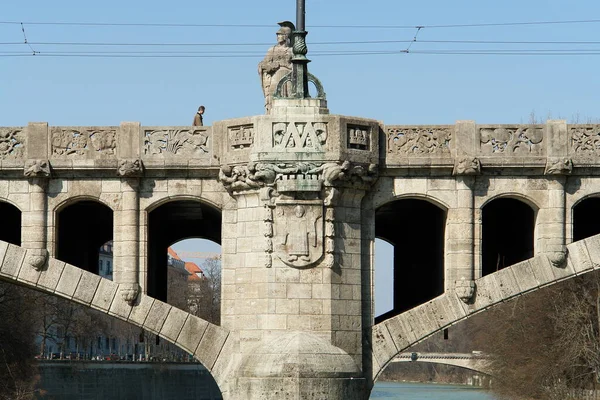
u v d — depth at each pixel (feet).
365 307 284.20
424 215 332.19
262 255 277.44
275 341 269.64
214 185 286.87
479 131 285.23
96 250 349.20
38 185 286.66
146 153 285.43
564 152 284.00
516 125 285.43
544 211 286.87
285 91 288.92
